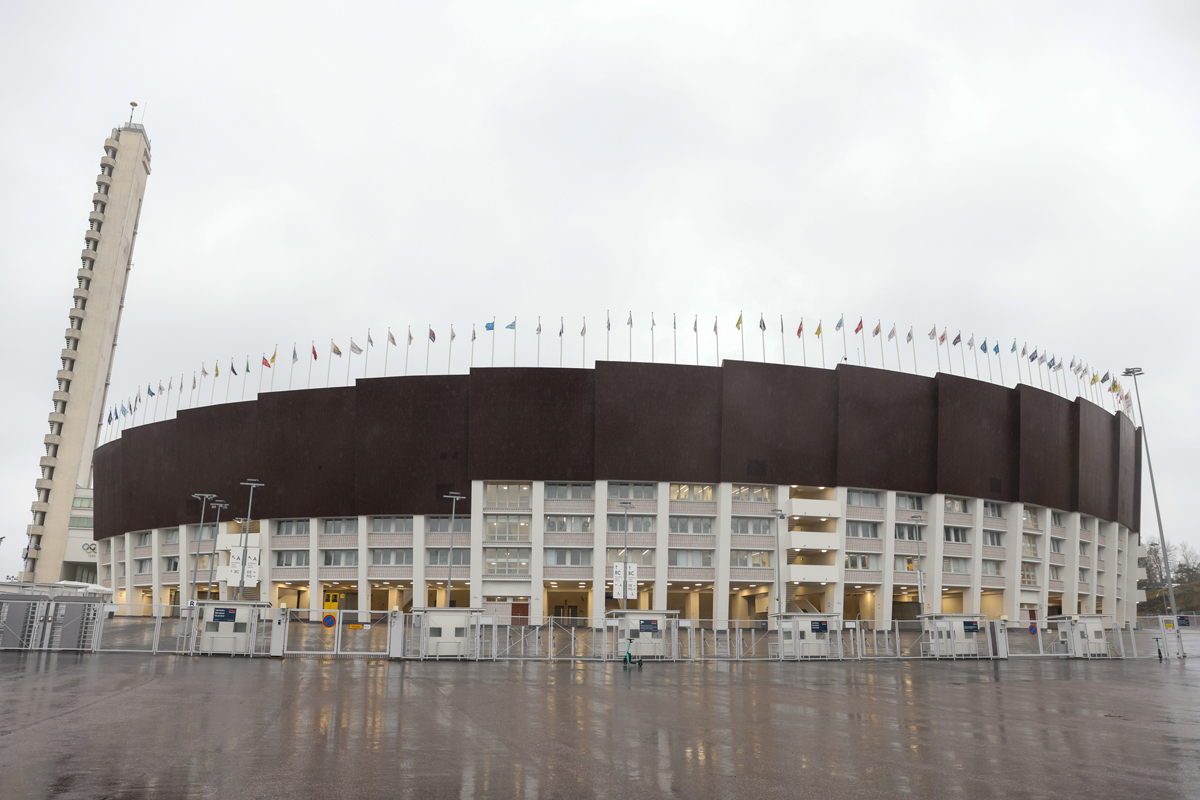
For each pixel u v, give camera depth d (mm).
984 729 18469
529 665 40719
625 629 46469
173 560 105938
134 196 154875
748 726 18562
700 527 89250
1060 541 106375
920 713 21688
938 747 15680
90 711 18984
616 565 78500
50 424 145375
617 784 11828
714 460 88688
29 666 32344
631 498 88750
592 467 87938
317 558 92875
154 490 105625
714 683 31375
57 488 141750
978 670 41344
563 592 100188
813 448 90375
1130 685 32250
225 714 18938
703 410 88500
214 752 13898
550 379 87875
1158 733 17969
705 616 100438
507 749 14773
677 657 46438
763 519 90188
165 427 104750
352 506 92062
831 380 91125
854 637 54562
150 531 108625
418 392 90562
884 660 50406
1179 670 41938
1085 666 45188
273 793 10875
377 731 16750
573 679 32250
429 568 89750
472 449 88188
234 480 98625
